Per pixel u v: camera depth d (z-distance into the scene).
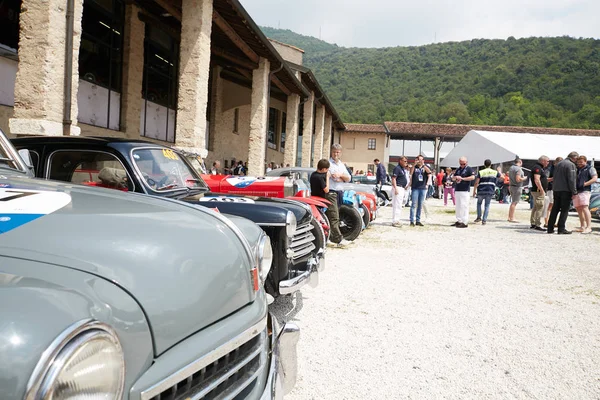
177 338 1.36
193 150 10.17
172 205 2.01
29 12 6.92
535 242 9.74
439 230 11.38
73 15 7.45
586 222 11.45
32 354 0.95
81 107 11.76
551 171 15.83
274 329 2.13
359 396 2.87
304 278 4.02
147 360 1.24
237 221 2.30
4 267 1.17
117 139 3.77
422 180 12.09
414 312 4.61
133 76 13.62
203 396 1.44
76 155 3.65
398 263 7.04
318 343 3.70
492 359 3.51
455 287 5.67
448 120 96.69
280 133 28.56
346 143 45.97
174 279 1.43
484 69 130.38
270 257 2.18
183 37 10.20
